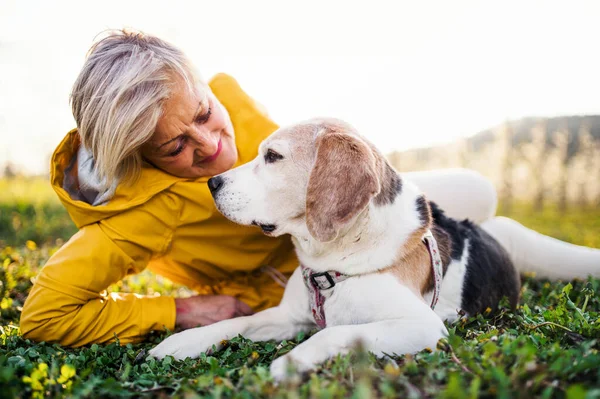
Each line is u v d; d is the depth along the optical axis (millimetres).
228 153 3102
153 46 2832
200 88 2883
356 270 2678
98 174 2877
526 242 3967
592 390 1621
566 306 2807
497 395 1674
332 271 2715
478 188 3854
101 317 2834
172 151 2822
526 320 2576
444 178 3826
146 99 2641
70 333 2768
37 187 9414
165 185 2926
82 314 2777
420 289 2781
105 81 2705
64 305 2736
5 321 3188
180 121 2760
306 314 2967
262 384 1812
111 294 3041
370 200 2617
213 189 2916
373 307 2621
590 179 9781
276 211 2877
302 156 2854
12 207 7727
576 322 2395
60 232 6461
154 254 3078
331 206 2617
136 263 3023
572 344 2279
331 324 2789
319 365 2102
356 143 2672
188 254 3145
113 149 2713
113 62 2738
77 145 3061
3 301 3309
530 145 10016
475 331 2564
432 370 1884
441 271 2855
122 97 2646
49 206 7922
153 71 2686
